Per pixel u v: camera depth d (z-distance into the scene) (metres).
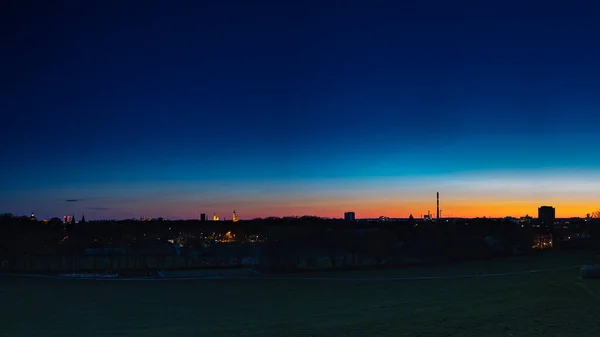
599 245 162.75
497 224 180.12
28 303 68.19
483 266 112.31
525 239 152.25
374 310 53.38
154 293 77.88
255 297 72.31
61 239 137.75
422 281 86.75
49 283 91.75
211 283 90.56
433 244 133.50
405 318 43.72
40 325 50.78
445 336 34.53
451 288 73.62
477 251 135.25
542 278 79.56
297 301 66.44
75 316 56.88
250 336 38.59
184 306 64.25
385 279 92.56
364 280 91.81
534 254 143.75
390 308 54.53
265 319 50.31
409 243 138.12
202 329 44.41
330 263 123.19
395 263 121.81
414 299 62.78
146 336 41.59
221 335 39.97
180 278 98.94
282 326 43.47
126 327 48.44
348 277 97.44
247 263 126.06
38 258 126.12
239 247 128.00
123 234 147.75
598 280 69.69
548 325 36.97
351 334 36.78
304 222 195.00
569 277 78.06
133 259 130.38
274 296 72.81
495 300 55.50
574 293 57.38
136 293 78.00
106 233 149.62
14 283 92.12
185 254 125.88
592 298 52.47
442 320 41.25
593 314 41.41
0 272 112.00
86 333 45.06
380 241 125.69
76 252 123.50
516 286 69.31
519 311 44.56
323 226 170.75
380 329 38.31
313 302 64.88
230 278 98.50
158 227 182.50
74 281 94.75
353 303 62.00
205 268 117.00
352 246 125.44
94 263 118.44
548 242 166.50
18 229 149.50
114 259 132.88
